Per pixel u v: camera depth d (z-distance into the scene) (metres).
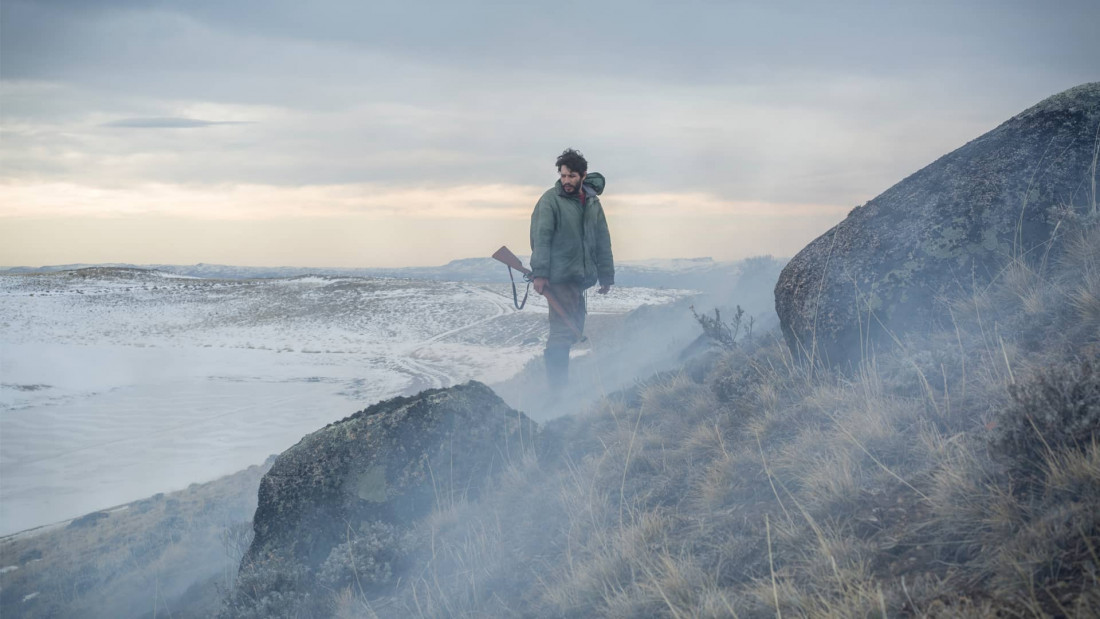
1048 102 4.74
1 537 25.11
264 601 4.72
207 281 152.62
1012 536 2.11
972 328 3.82
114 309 117.06
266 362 73.69
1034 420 2.37
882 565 2.34
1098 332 2.95
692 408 5.08
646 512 3.71
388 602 4.29
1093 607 1.66
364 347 81.00
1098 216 3.90
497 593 3.75
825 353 4.48
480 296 111.25
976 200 4.35
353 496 5.51
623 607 2.86
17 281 141.75
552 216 6.70
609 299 92.00
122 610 10.27
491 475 5.52
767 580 2.60
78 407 53.84
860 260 4.59
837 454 3.19
